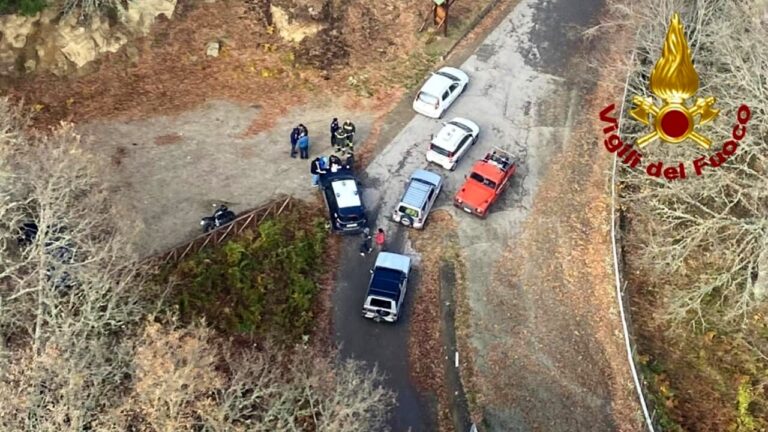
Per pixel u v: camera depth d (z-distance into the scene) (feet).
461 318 118.32
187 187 129.80
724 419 112.16
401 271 118.52
